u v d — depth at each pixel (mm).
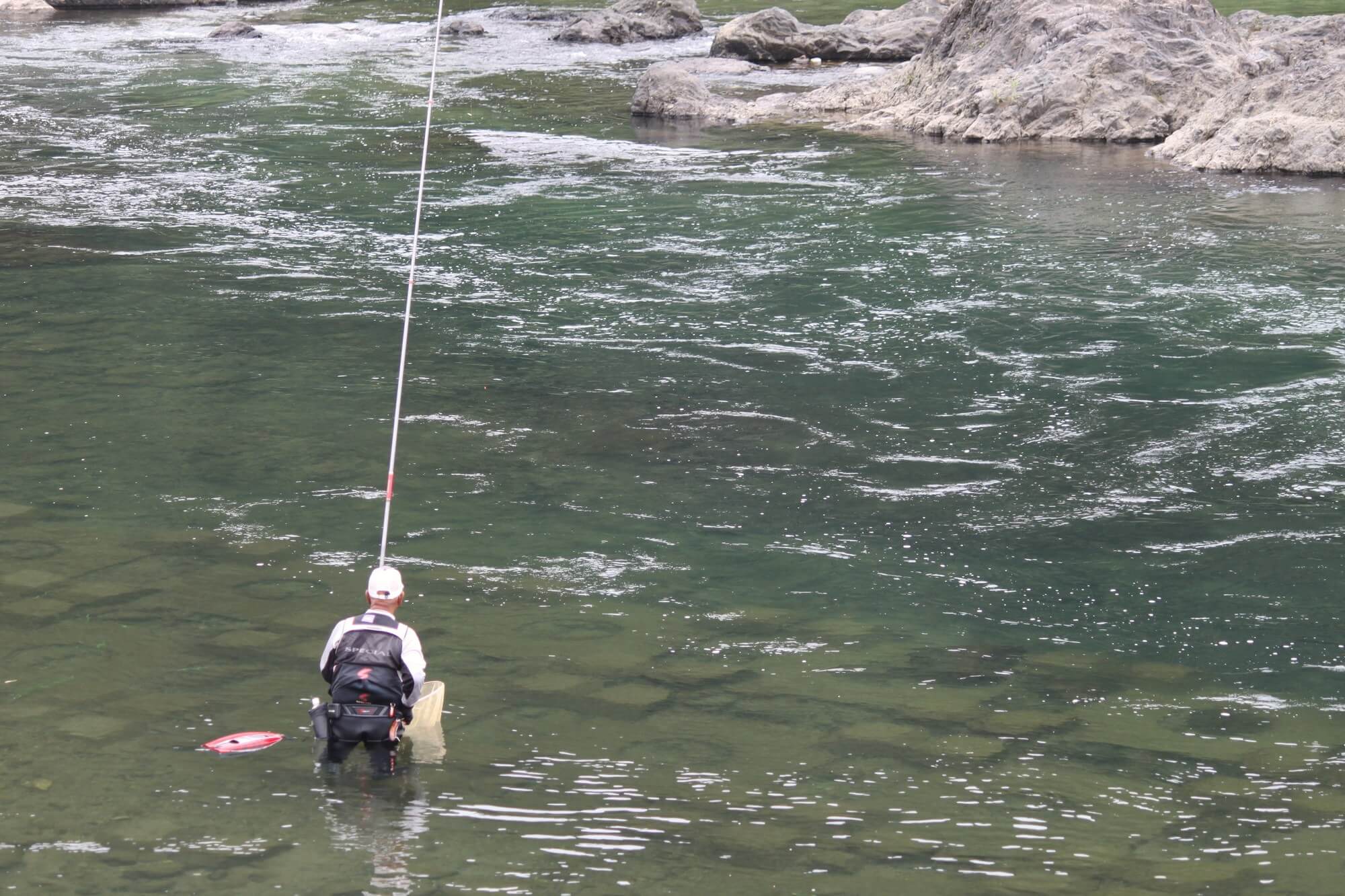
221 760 10812
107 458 17938
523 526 15977
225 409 19906
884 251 28312
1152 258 27188
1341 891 9242
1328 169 33844
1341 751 11234
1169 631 13477
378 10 77812
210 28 71562
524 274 27438
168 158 39344
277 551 15180
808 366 21859
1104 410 19688
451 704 11883
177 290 26469
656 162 37844
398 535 15656
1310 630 13453
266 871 9289
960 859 9586
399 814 10047
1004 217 30766
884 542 15594
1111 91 39656
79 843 9602
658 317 24516
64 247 29641
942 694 12188
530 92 49938
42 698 11828
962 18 44250
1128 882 9344
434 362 22188
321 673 11461
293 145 41000
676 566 14945
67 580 14312
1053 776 10797
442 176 36469
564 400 20406
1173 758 11102
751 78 51844
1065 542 15578
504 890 9125
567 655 12883
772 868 9438
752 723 11633
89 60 60000
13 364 21922
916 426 19266
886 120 42500
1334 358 21484
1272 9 62406
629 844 9719
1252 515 16203
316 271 27844
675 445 18625
